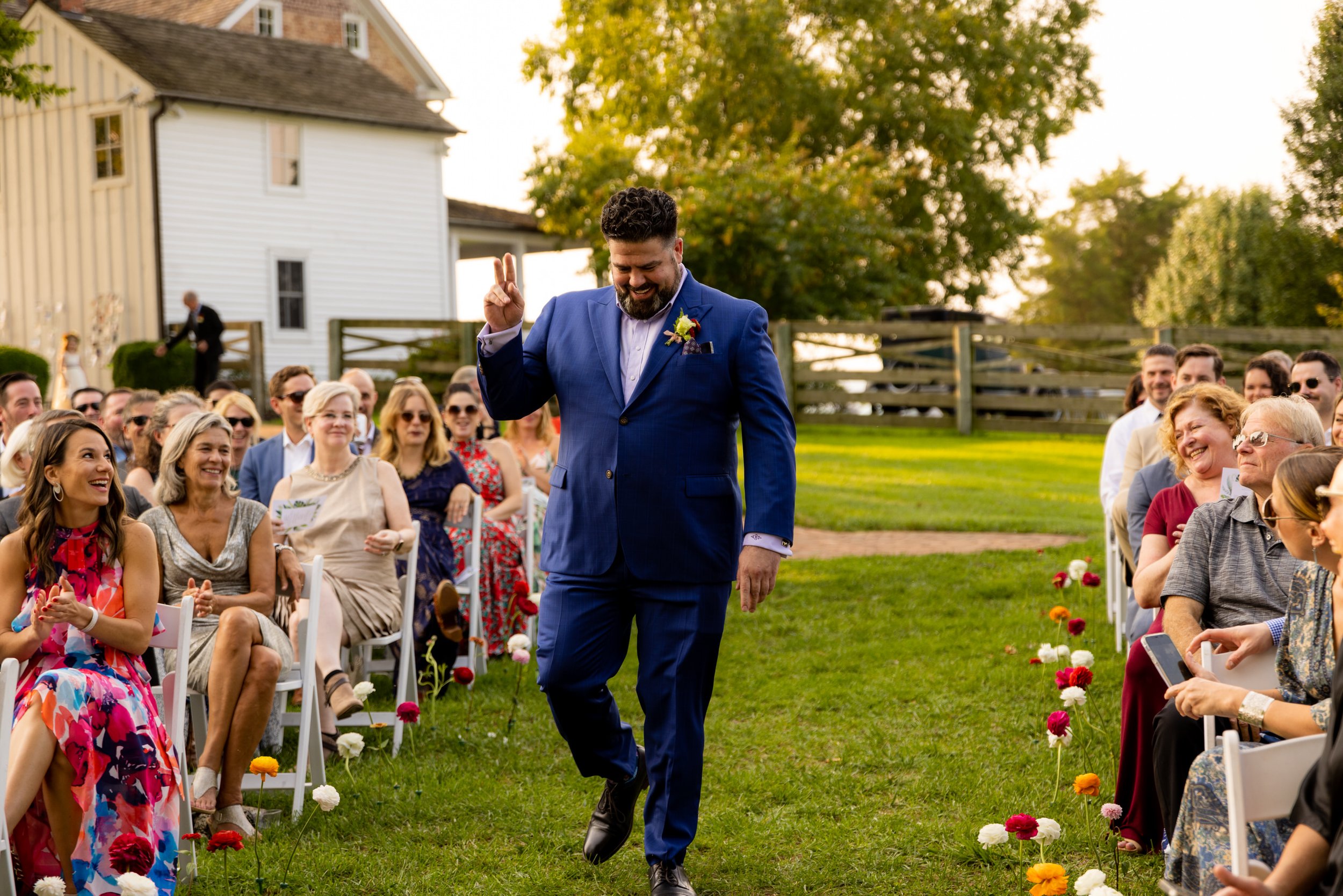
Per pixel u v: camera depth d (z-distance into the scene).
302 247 23.83
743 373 3.69
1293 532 2.93
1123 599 6.50
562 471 3.81
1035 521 10.80
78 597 3.84
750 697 6.02
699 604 3.68
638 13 30.00
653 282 3.65
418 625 6.18
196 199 22.42
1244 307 30.62
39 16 22.86
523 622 7.11
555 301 3.97
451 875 3.99
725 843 4.21
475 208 28.61
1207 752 3.09
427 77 30.44
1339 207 12.64
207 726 4.65
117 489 3.91
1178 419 4.58
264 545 4.96
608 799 4.02
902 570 8.80
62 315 23.42
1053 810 4.36
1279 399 3.82
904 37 30.33
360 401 7.62
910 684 6.07
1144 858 3.94
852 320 23.73
